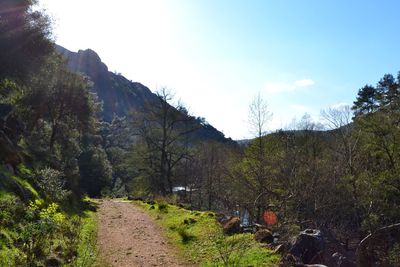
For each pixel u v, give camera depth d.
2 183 12.47
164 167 42.12
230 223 14.75
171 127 42.69
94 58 136.25
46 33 23.23
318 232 11.09
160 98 42.00
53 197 17.11
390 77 43.97
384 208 24.20
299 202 22.55
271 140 35.06
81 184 44.19
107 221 18.78
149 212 22.50
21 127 29.91
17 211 10.82
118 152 63.81
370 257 18.44
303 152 33.91
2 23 21.00
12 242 8.86
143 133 42.69
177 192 47.16
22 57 21.94
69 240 11.77
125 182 61.34
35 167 18.92
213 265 10.68
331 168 27.06
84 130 39.56
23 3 21.67
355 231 24.41
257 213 27.72
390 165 28.59
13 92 27.64
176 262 11.82
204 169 45.19
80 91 35.06
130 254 12.52
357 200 24.02
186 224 16.58
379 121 28.52
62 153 35.72
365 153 29.81
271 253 10.83
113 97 127.62
